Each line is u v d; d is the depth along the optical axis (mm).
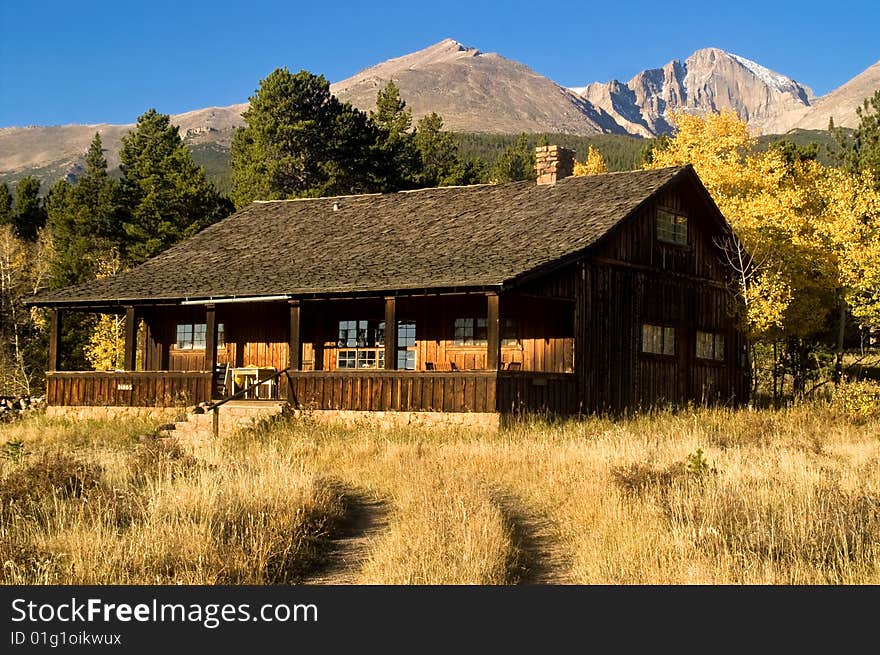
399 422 25672
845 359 43938
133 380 30234
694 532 11672
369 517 15195
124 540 11859
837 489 13844
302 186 61875
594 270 27938
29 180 95125
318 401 26969
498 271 24391
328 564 12406
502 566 11320
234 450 22281
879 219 28312
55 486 15398
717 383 33188
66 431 27953
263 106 61219
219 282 29344
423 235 30109
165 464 17375
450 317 29281
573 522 13688
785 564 11008
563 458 18547
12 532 12625
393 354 25938
